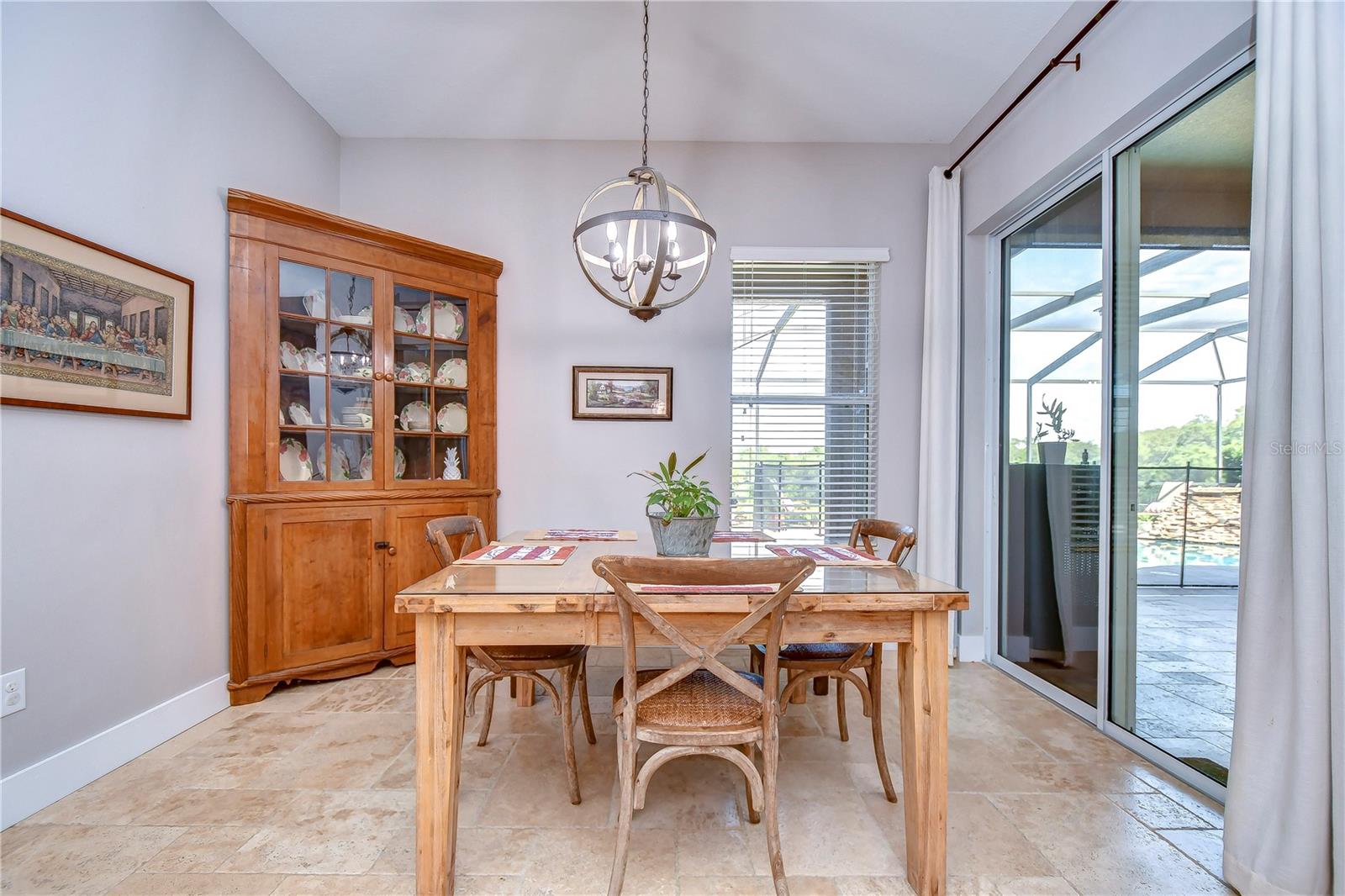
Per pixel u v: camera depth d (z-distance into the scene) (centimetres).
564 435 315
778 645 129
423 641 132
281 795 167
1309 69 122
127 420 189
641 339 316
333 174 307
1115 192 210
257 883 132
